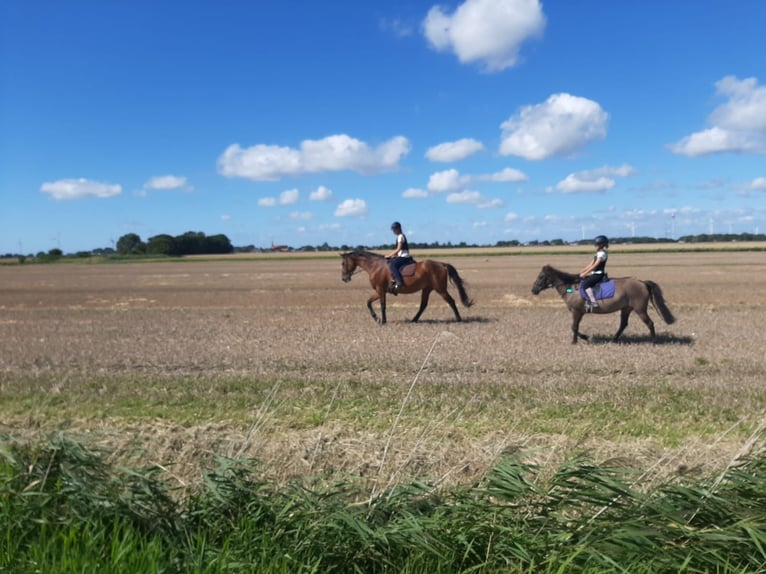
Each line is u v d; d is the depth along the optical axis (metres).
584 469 4.96
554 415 8.75
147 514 4.76
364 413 8.92
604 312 15.52
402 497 5.07
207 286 41.00
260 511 4.79
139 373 12.04
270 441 7.65
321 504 4.91
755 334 16.78
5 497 4.64
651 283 15.37
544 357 13.28
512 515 4.74
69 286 42.94
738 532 4.43
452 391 10.27
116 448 6.88
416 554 4.34
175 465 6.78
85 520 4.50
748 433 7.81
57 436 5.39
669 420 8.51
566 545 4.39
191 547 4.28
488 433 7.94
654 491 5.18
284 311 25.03
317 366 12.65
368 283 41.34
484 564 4.21
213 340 16.61
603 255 15.36
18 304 30.77
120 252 143.88
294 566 4.20
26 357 13.91
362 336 17.00
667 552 4.30
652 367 12.19
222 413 8.99
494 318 21.27
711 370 11.90
